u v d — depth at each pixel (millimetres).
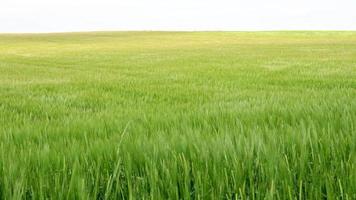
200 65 25750
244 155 2369
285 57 33719
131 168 2303
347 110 3945
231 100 9352
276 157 2240
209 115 4660
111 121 4922
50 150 2785
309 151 2607
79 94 11188
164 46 68938
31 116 7277
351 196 1873
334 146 2543
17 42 95875
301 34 126625
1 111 7605
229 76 17516
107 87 13281
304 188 2064
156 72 20766
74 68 25703
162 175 2111
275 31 146375
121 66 26609
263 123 3867
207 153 2371
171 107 8016
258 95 10031
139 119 5355
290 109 4484
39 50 58750
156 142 2777
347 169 2131
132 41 97500
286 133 2939
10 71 23250
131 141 2914
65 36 132625
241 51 47500
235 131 3176
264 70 20703
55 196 1930
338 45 59688
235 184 1985
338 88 10680
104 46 72750
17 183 1957
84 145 3105
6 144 3367
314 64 24531
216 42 85062
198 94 10922
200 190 1957
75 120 5547
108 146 2760
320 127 3236
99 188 2168
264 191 1950
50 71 23078
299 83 13664
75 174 2072
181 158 2318
